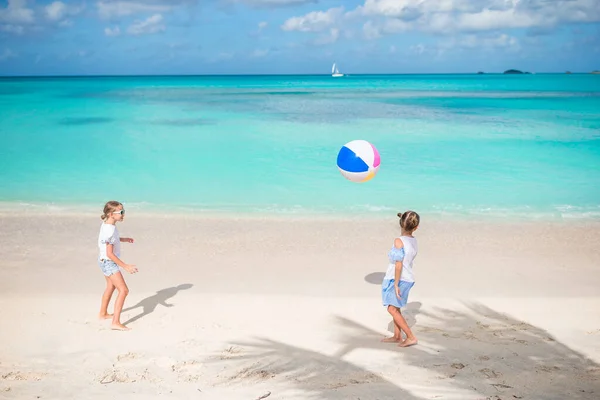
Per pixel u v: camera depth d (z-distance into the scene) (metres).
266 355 4.90
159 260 7.80
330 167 15.11
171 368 4.63
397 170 14.71
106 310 5.78
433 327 5.62
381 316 5.93
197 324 5.64
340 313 5.99
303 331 5.49
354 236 9.05
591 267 7.60
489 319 5.84
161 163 15.67
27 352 4.93
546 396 4.08
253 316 5.88
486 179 13.56
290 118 28.28
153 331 5.45
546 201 11.45
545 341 5.24
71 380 4.38
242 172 14.42
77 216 10.19
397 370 4.58
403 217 5.23
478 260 7.89
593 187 12.65
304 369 4.61
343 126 24.45
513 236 9.09
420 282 7.02
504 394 4.11
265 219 10.09
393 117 28.83
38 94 53.53
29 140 19.94
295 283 6.93
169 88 75.12
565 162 15.71
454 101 43.88
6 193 12.02
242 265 7.61
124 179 13.54
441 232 9.33
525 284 6.95
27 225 9.57
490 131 22.45
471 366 4.66
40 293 6.51
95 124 25.23
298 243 8.66
